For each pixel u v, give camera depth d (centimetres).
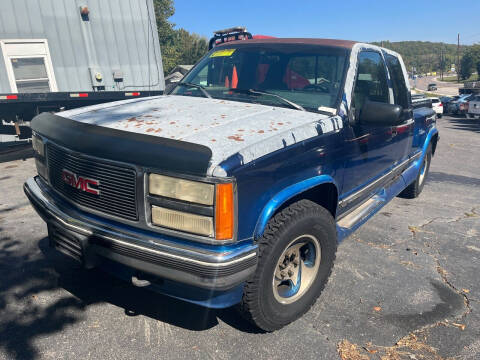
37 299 299
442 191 670
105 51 922
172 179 211
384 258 393
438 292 334
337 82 322
